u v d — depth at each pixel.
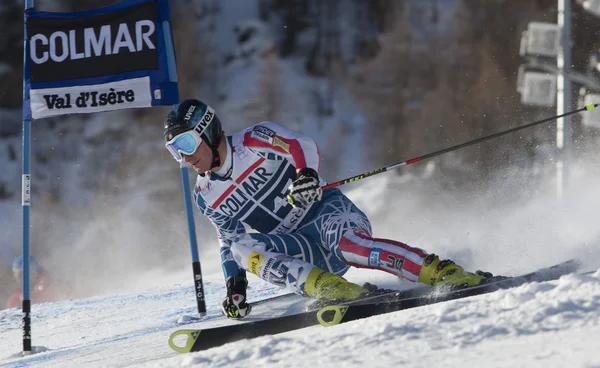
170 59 14.55
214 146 11.29
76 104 14.70
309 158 10.77
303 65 91.06
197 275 13.70
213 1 97.75
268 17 96.88
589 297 6.33
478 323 6.26
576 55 64.50
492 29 77.62
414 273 9.95
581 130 43.88
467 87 74.69
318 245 11.58
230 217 11.85
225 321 11.77
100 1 89.06
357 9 97.25
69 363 10.38
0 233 63.22
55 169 73.06
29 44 14.84
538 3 77.25
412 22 84.44
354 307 8.73
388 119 79.50
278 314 11.48
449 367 5.34
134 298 18.91
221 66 91.44
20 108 84.00
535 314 6.18
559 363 4.93
